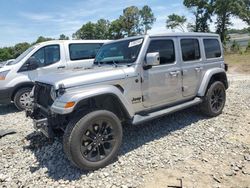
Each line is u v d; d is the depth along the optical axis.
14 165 4.17
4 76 7.35
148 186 3.51
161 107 5.04
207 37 6.07
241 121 5.89
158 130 5.39
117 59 4.80
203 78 5.83
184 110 6.60
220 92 6.22
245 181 3.60
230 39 50.56
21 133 5.61
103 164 3.95
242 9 47.75
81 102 3.80
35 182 3.69
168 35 5.06
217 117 6.15
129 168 3.95
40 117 4.39
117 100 4.12
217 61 6.28
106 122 3.96
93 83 3.91
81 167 3.78
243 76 14.66
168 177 3.70
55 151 4.52
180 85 5.25
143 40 4.60
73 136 3.64
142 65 4.50
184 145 4.68
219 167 3.94
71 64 8.21
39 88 4.39
